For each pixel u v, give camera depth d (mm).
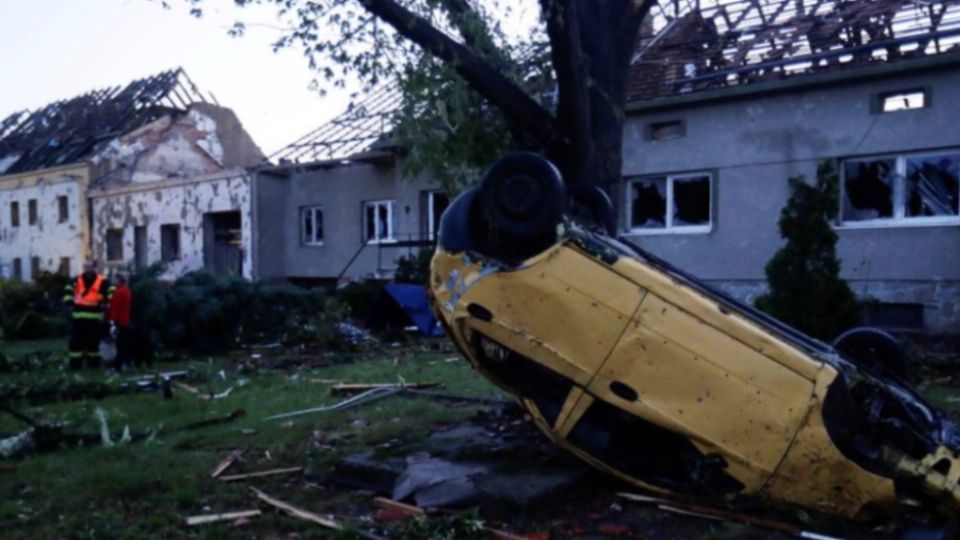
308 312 16969
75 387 10445
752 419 4695
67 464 6609
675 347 4789
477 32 6977
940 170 13648
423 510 5066
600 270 4914
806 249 11477
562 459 5699
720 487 4914
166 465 6512
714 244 15914
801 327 11328
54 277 22594
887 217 14258
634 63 17844
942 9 14352
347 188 23547
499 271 5031
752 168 15391
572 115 7039
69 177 34062
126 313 13008
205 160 36000
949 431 5086
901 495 4656
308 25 6836
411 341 15695
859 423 4727
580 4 7605
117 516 5270
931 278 13594
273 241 25609
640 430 5117
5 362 13070
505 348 5133
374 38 6969
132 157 33875
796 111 14859
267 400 9680
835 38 15242
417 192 21453
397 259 20969
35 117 44500
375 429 7703
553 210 4871
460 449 6074
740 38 17000
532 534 4668
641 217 17266
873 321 14281
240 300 16125
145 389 10672
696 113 16047
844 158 14469
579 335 4906
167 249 29688
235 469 6398
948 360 11227
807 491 4699
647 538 4645
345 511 5262
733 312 4879
